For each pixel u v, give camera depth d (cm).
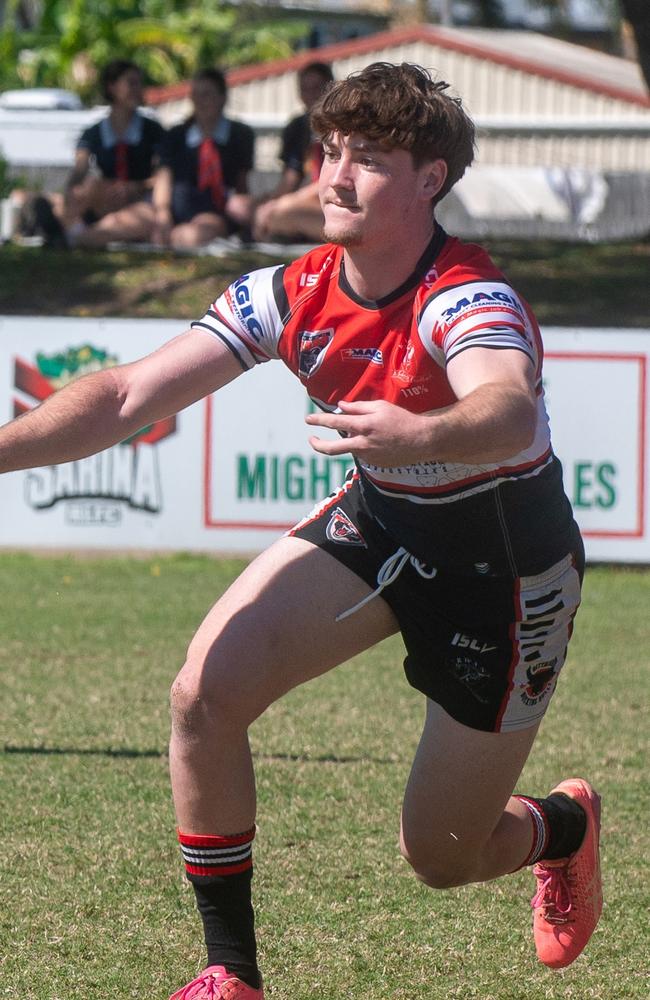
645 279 4697
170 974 1089
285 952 1139
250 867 977
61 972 1088
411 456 770
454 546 948
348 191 891
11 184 6178
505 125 9069
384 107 876
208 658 942
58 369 3212
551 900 1108
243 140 4547
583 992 1079
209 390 982
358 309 917
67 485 3231
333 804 1534
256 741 1798
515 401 795
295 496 3203
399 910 1238
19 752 1723
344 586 975
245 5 12644
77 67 8856
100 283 4275
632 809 1547
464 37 10331
